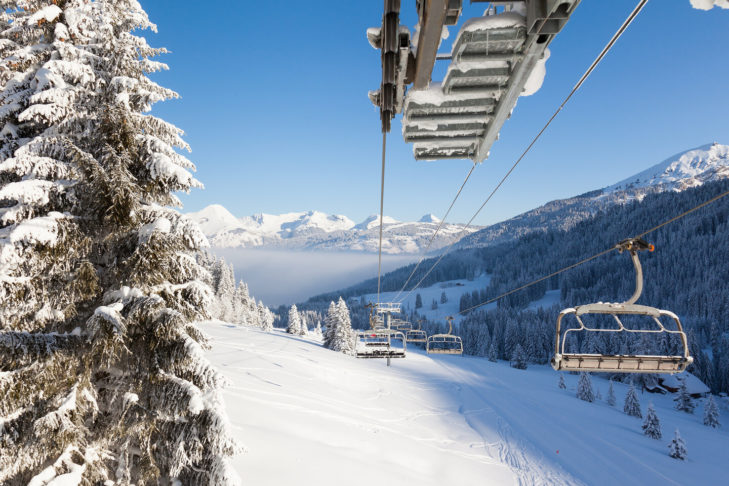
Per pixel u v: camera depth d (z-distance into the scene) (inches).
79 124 394.0
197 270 428.8
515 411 1786.4
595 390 3292.3
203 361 395.9
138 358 398.0
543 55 119.8
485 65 125.2
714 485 1289.4
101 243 395.2
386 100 139.3
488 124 151.3
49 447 337.7
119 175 355.6
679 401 2837.1
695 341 3531.0
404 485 750.5
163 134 441.1
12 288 321.4
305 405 1056.2
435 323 5836.6
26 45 426.3
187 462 402.9
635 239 213.9
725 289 4778.5
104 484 373.4
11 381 321.7
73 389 352.2
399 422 1248.2
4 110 375.6
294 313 3417.8
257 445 707.4
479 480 927.7
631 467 1285.7
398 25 107.0
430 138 160.7
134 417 385.1
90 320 341.1
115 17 405.1
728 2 101.5
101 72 402.3
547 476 1059.3
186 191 413.7
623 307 222.1
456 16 102.3
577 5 101.0
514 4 113.1
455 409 1635.1
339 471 705.6
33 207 348.8
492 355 4478.3
